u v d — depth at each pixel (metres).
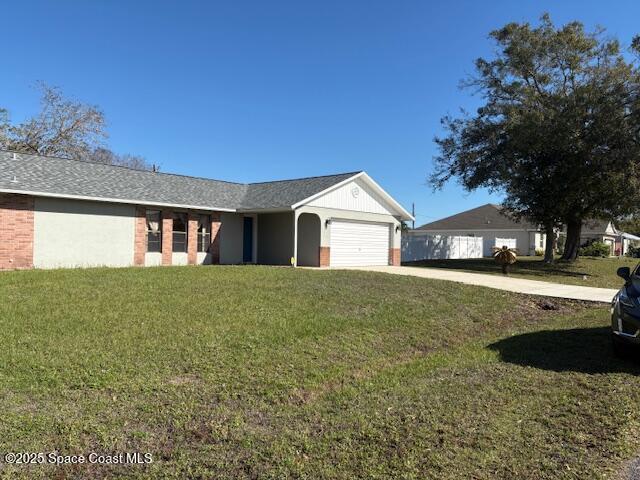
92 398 4.80
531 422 4.82
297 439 4.23
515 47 24.91
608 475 3.80
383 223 24.77
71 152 35.88
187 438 4.17
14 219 15.27
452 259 31.50
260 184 25.48
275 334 7.32
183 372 5.66
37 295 8.88
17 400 4.64
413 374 6.36
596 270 25.78
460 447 4.19
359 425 4.57
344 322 8.45
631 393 5.78
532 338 8.84
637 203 22.64
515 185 25.11
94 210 17.20
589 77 23.80
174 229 19.75
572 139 22.09
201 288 10.38
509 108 24.02
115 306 8.30
